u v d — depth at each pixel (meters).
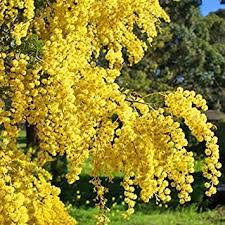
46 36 3.70
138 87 22.56
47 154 3.46
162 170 3.28
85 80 3.18
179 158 3.26
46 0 3.77
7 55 3.21
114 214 9.52
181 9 31.06
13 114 3.11
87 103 3.15
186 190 3.30
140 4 3.86
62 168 10.05
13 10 3.27
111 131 3.21
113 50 3.94
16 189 3.08
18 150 3.40
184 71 32.56
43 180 3.23
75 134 3.04
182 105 3.34
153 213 10.23
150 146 3.22
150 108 3.42
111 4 3.67
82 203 10.52
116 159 3.24
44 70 3.03
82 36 3.47
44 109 3.01
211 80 33.69
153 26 4.11
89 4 3.51
